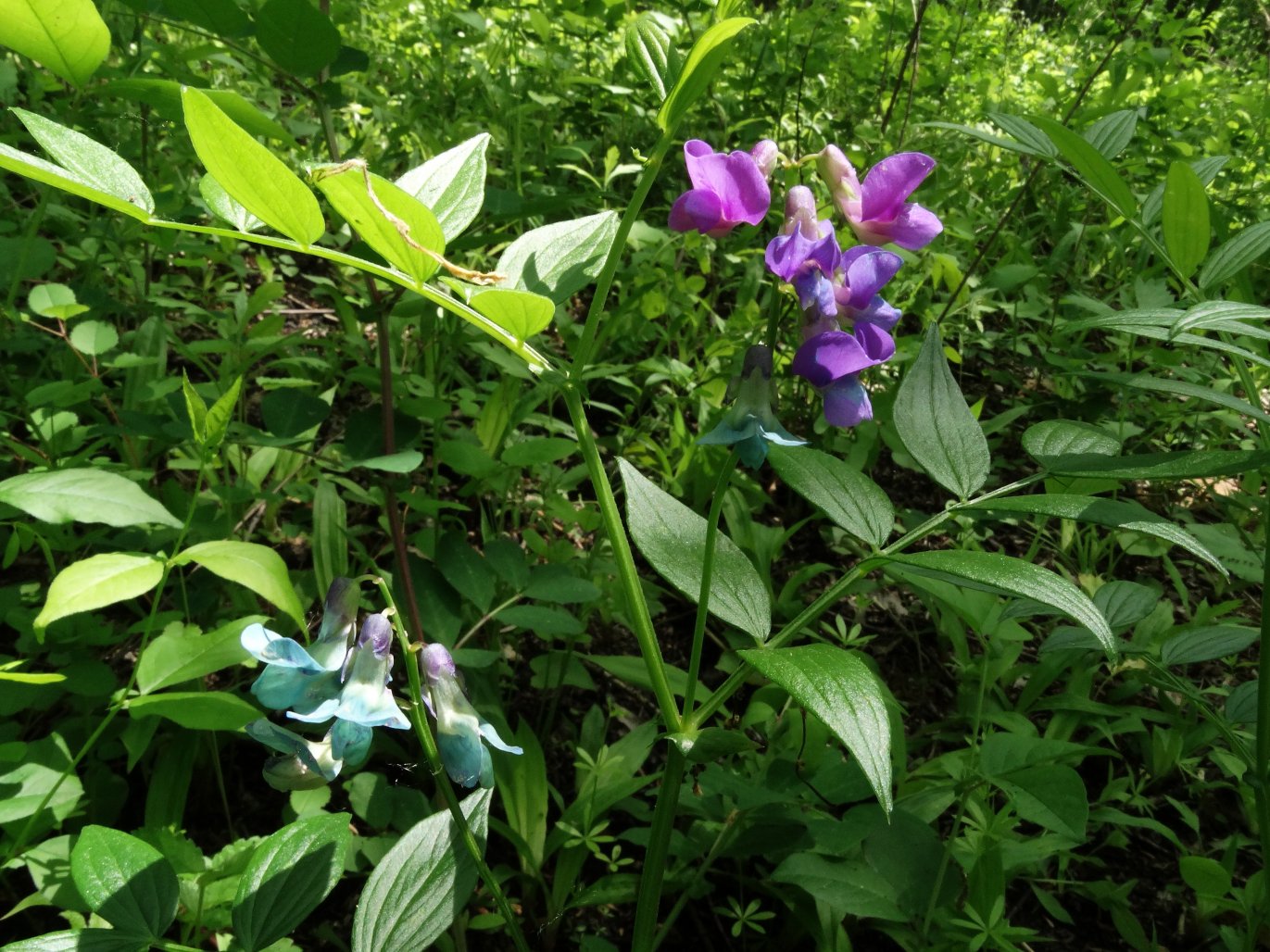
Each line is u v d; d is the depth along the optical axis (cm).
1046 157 204
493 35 589
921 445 154
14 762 173
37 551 254
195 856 166
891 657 299
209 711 153
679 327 354
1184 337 141
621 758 214
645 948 155
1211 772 267
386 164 343
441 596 218
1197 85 638
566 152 421
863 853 188
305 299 387
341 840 137
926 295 392
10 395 276
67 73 137
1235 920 225
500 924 196
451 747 130
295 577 248
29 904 159
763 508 341
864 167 420
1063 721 255
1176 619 328
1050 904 212
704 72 116
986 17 841
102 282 324
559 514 273
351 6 515
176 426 216
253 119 171
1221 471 138
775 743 222
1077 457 152
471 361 350
